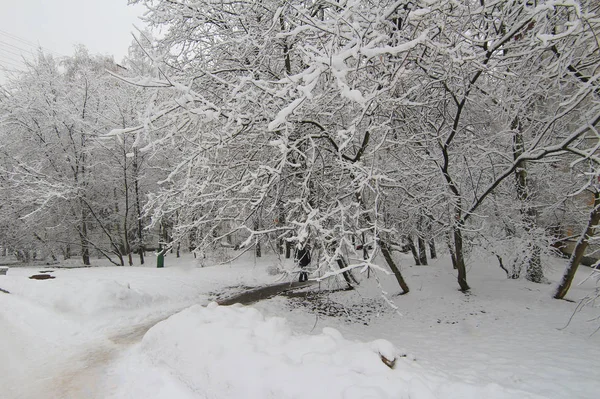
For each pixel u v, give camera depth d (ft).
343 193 24.76
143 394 13.15
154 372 14.61
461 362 18.70
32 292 30.53
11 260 83.30
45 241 65.87
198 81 23.68
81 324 24.85
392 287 39.40
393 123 26.32
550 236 36.81
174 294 38.50
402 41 20.13
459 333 24.95
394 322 28.66
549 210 36.52
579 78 21.77
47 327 24.03
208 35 26.35
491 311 28.96
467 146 28.25
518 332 24.04
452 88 25.50
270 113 19.03
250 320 16.72
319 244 22.52
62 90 64.18
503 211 35.96
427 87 23.50
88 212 68.13
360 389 10.31
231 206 22.98
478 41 18.78
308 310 32.30
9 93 61.46
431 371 13.93
